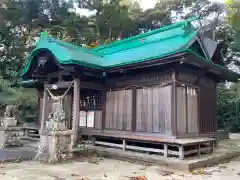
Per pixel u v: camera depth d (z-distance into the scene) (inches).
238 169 330.0
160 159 335.6
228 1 527.8
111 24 1170.0
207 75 486.0
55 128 350.9
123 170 305.3
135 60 387.9
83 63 404.2
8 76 1026.7
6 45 1032.2
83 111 522.6
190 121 412.8
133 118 429.4
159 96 398.3
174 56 346.3
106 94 484.7
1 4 972.6
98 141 451.2
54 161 337.4
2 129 459.5
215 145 492.1
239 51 912.3
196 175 287.4
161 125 389.1
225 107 1036.5
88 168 311.4
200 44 402.3
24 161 344.2
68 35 1159.0
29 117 908.6
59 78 471.8
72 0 1159.6
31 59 472.1
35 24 1084.5
